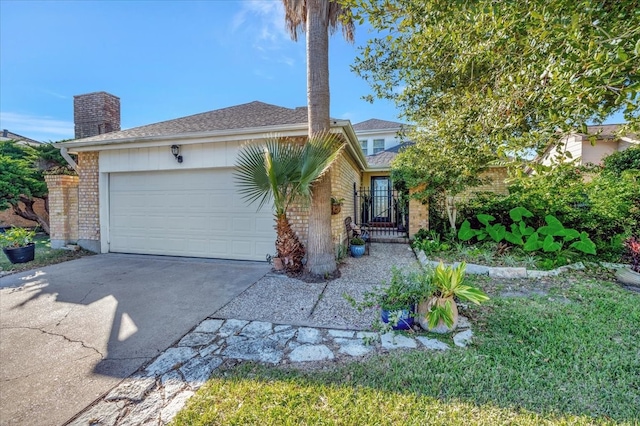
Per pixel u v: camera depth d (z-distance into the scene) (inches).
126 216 318.7
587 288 193.3
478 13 87.9
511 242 280.7
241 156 247.3
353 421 83.1
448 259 272.2
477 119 112.0
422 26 105.7
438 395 93.1
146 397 95.2
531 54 84.7
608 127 421.7
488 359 112.0
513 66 94.5
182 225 302.7
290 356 118.3
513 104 89.4
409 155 325.1
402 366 108.8
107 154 314.3
